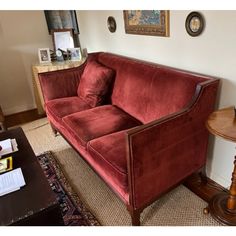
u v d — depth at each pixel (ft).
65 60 10.40
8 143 5.49
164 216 5.12
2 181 4.29
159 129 4.22
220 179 5.82
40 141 8.62
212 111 5.08
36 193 4.02
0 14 9.77
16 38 10.37
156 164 4.50
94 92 7.33
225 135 3.83
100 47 9.37
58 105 7.55
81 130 5.94
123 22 7.48
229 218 4.73
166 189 5.06
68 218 5.24
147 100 5.97
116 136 5.40
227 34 4.62
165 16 5.79
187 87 5.00
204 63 5.29
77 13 10.17
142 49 7.06
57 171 6.82
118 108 7.06
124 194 4.63
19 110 11.45
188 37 5.45
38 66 9.77
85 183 6.32
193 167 5.47
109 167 4.70
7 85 10.84
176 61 6.00
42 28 10.76
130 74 6.64
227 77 4.90
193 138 5.01
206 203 5.36
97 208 5.50
